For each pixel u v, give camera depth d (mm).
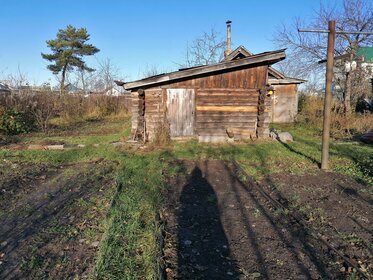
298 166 9125
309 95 26438
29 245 4371
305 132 17016
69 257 4062
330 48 8062
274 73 21156
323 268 3875
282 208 5715
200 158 10094
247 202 6172
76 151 10750
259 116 13250
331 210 5777
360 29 21938
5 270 3779
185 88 12898
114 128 18547
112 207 5480
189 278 3613
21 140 13695
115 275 3580
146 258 3898
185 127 13047
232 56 17359
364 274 3680
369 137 13344
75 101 23516
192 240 4551
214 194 6648
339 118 16859
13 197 6375
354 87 23422
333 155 10648
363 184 7465
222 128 13148
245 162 9586
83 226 4965
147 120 13016
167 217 5371
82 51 44688
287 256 4145
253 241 4547
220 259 4059
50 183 7355
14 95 18203
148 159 9523
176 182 7516
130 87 12500
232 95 13094
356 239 4609
